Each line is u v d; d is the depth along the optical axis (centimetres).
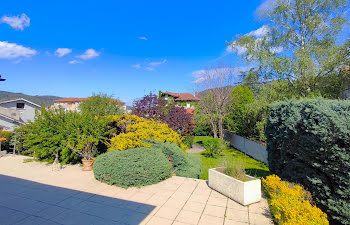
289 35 1284
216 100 1673
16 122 1930
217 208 426
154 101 1215
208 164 1030
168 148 697
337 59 964
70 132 799
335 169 351
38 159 904
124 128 927
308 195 404
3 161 888
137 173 548
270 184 456
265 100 1249
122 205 439
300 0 1204
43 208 421
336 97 1031
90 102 1672
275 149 582
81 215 393
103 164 579
